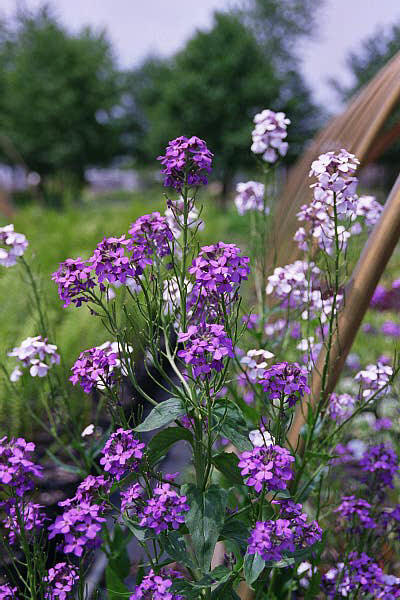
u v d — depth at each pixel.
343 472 1.42
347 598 1.11
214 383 0.90
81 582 0.91
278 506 0.97
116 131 16.52
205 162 0.90
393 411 1.52
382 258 1.06
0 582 1.14
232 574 0.91
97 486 0.90
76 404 1.72
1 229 1.10
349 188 0.97
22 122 15.01
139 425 0.90
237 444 0.92
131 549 1.34
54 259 2.88
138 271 0.91
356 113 1.48
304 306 1.26
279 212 1.89
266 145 1.25
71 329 1.92
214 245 0.88
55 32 15.66
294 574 1.10
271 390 0.92
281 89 15.27
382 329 2.35
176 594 0.88
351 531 1.15
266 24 18.75
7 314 2.03
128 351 0.94
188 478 1.50
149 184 19.34
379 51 14.60
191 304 1.04
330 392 1.10
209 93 13.82
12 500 0.91
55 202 5.88
